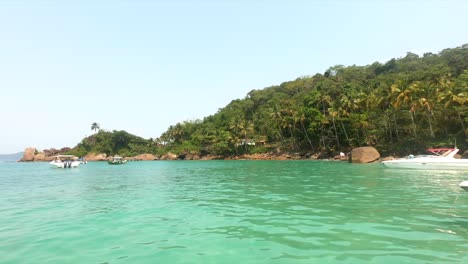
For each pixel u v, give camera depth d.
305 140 77.00
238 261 6.48
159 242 7.98
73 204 14.47
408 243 7.42
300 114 75.69
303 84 123.88
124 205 13.94
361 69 111.50
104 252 7.25
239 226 9.51
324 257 6.57
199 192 18.17
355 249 7.04
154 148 131.25
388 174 26.70
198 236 8.47
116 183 25.45
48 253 7.25
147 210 12.56
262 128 100.62
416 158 32.59
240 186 20.83
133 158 118.06
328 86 88.44
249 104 124.25
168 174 35.41
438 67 79.81
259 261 6.44
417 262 6.18
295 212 11.45
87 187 22.56
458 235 8.06
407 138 54.91
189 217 11.03
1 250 7.50
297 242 7.68
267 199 14.73
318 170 33.53
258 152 88.75
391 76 85.56
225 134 98.75
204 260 6.59
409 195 14.95
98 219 10.97
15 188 22.44
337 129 69.31
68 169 55.03
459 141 47.12
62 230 9.41
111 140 133.38
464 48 96.06
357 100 63.84
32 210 13.01
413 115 57.84
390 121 60.34
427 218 10.07
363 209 11.69
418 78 71.62
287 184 20.95
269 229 9.03
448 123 51.81
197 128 126.31
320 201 13.70
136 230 9.27
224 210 12.21
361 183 20.33
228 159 93.69
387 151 54.31
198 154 103.94
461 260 6.27
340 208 11.98
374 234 8.24
